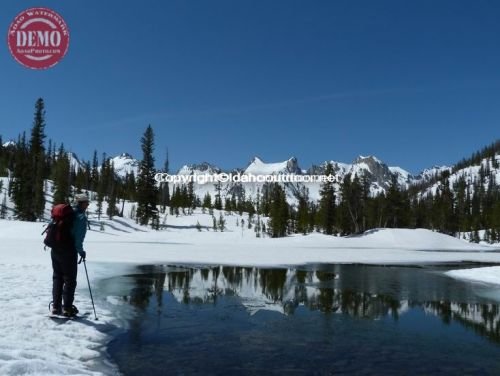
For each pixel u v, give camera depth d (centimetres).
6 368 473
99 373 545
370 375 592
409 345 746
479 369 626
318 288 1433
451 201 10538
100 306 976
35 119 7794
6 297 934
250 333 802
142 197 8506
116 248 3120
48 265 1600
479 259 3231
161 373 571
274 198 9012
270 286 1447
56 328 734
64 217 800
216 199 15675
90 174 13312
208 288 1342
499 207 10688
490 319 972
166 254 2720
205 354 664
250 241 5672
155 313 945
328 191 7488
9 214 7912
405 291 1399
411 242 5491
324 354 685
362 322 923
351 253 3522
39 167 7606
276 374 586
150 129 8538
